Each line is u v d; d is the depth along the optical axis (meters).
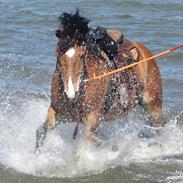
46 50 19.61
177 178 10.29
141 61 10.68
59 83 9.70
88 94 9.88
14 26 23.72
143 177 10.33
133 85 11.18
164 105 14.18
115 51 10.58
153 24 24.17
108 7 28.52
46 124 10.22
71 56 9.38
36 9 27.98
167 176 10.39
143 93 11.62
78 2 30.14
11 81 15.95
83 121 10.13
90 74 9.88
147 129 12.26
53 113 10.16
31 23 24.47
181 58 18.41
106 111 10.54
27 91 15.09
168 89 15.38
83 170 10.37
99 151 10.86
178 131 12.53
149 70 11.66
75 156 10.48
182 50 19.17
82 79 9.63
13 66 17.36
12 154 10.91
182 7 28.42
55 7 28.64
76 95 9.46
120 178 10.25
